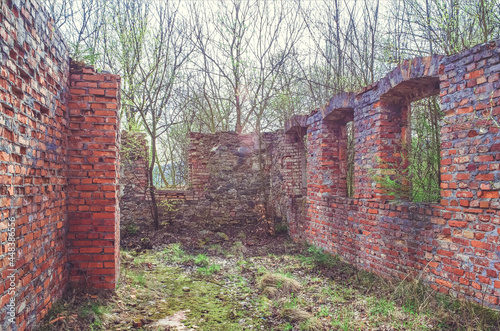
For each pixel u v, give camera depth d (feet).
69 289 12.03
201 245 23.52
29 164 8.66
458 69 11.43
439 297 11.59
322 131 21.17
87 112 12.45
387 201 15.29
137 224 26.53
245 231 27.81
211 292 14.39
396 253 14.33
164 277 16.56
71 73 12.39
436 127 16.78
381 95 15.48
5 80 7.25
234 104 36.78
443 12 16.65
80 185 12.35
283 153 27.61
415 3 18.81
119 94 13.84
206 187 28.32
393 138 15.94
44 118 9.81
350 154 27.55
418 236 13.09
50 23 10.27
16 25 7.84
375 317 10.95
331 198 19.85
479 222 10.55
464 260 11.04
